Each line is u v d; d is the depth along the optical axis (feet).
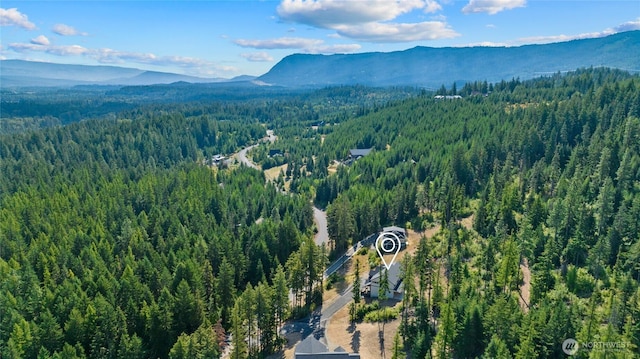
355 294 343.67
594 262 311.68
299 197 636.07
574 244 335.47
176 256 394.73
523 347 227.81
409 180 582.76
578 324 245.65
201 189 606.55
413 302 318.04
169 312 307.58
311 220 556.51
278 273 320.70
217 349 287.28
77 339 291.79
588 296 293.23
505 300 265.13
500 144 594.65
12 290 334.65
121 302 323.98
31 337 281.95
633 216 331.98
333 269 433.07
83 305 309.83
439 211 503.20
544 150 564.30
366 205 493.36
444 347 258.16
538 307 272.10
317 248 370.94
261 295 297.12
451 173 547.90
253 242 426.10
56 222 476.95
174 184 649.20
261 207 599.57
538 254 349.20
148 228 479.41
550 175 469.57
